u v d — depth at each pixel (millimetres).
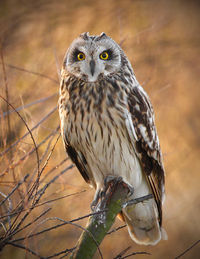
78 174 11906
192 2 19906
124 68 9914
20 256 9109
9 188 7816
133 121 9633
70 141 10008
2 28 14414
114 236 13672
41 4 16016
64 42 15648
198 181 18141
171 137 18391
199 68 19078
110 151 9789
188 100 19016
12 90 11219
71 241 11711
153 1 18062
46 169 8625
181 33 19078
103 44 9539
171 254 16000
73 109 9625
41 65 13211
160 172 10516
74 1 16469
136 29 16688
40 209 9328
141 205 10312
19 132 9180
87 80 9531
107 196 7883
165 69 17859
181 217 17109
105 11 16641
